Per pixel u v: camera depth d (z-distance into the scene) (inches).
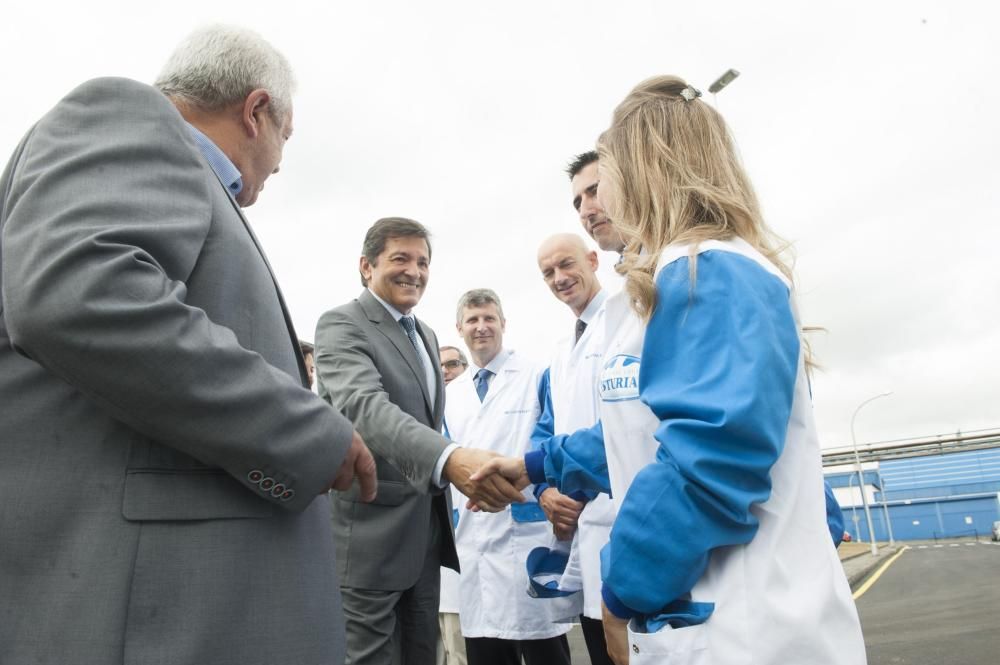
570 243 133.6
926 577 648.4
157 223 44.1
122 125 46.3
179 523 43.1
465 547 137.0
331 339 102.0
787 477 44.8
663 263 47.9
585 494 80.0
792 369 43.3
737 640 39.3
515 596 127.6
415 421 90.5
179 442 42.4
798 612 40.1
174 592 41.8
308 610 48.2
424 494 96.1
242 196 66.0
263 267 53.9
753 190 56.4
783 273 51.1
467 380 168.1
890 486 2711.6
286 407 46.1
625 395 52.4
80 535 41.3
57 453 42.6
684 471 40.3
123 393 40.4
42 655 39.4
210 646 42.2
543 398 137.4
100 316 39.2
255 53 62.3
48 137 45.2
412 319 113.2
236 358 44.3
